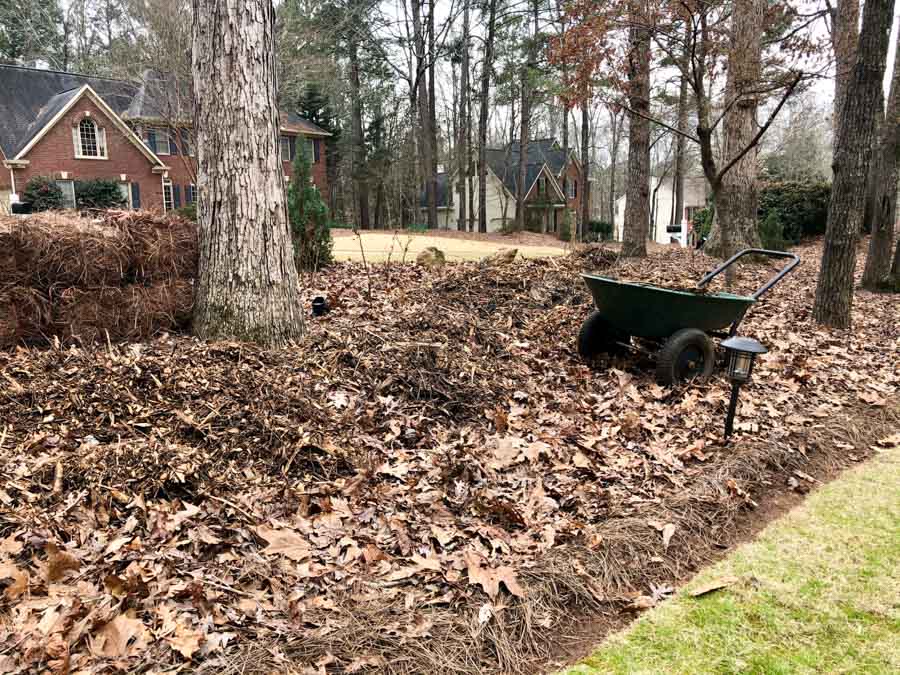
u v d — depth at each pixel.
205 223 4.47
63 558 2.14
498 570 2.34
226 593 2.12
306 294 6.78
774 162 26.38
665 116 17.30
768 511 3.06
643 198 11.29
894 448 3.82
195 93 4.37
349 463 3.09
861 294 8.94
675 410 4.11
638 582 2.45
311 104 26.72
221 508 2.62
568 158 32.12
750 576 2.50
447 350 4.60
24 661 1.74
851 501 3.14
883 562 2.59
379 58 25.56
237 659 1.82
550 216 33.09
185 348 4.16
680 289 5.04
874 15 5.73
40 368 3.64
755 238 11.05
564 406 4.05
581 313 6.14
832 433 3.85
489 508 2.78
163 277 4.76
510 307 6.19
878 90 5.95
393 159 27.23
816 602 2.33
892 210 8.95
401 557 2.44
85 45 29.66
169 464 2.78
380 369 4.11
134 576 2.07
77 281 4.38
